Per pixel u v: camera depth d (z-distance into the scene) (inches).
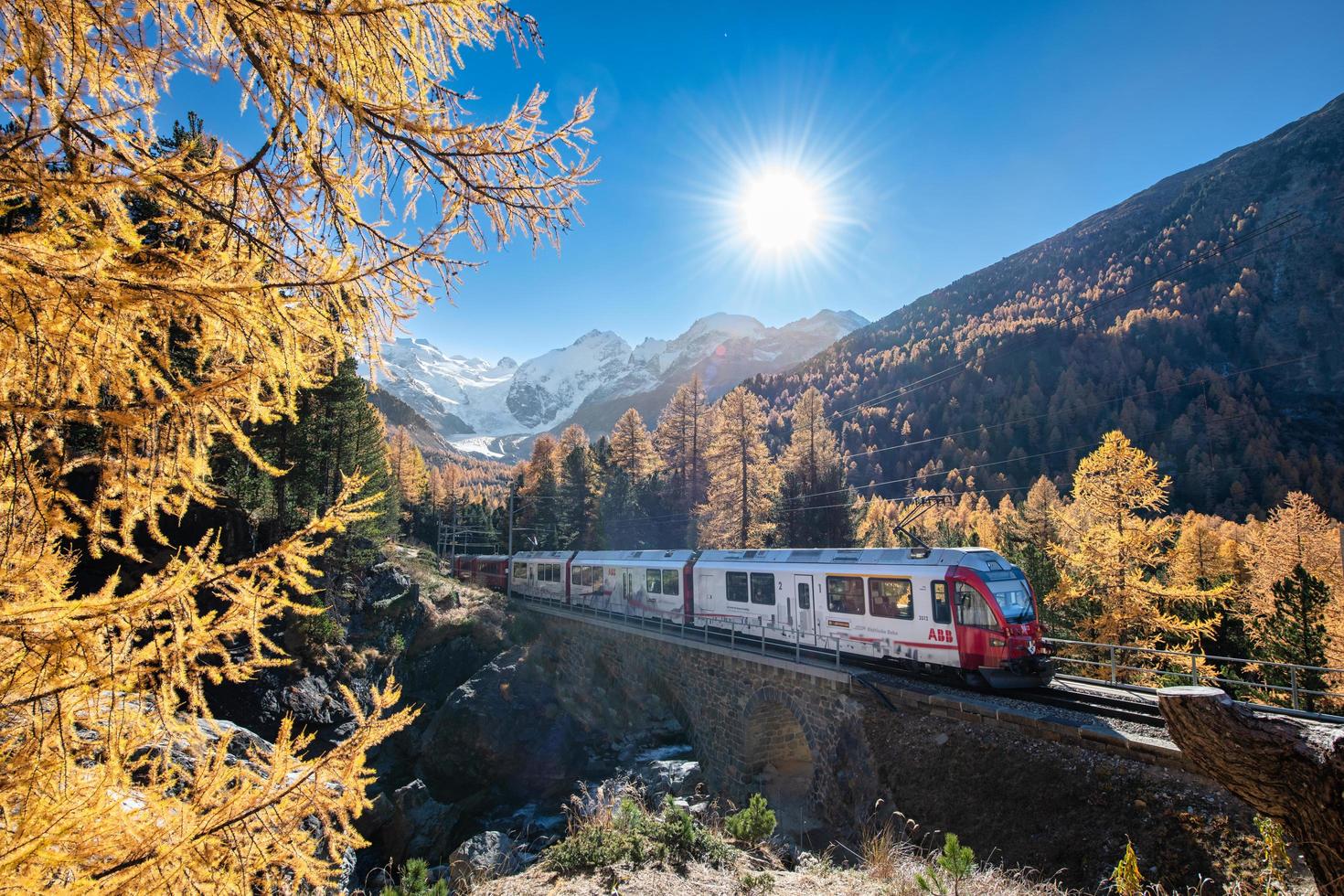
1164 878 306.8
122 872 80.5
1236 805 319.0
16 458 73.0
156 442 79.8
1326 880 105.7
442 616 1105.4
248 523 789.2
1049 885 289.1
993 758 426.9
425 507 2738.7
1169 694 123.2
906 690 515.2
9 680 71.3
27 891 70.8
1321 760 106.7
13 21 70.2
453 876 370.3
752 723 677.9
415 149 110.3
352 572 995.9
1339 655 912.3
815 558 685.9
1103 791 366.0
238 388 84.5
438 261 115.4
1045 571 986.1
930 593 552.4
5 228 77.8
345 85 92.8
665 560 916.0
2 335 68.7
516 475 2947.8
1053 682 530.9
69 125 73.7
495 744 820.6
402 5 87.0
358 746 107.3
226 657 93.4
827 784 549.6
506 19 107.7
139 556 85.0
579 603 1134.4
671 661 820.6
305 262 105.7
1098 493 870.4
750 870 279.7
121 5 77.7
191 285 74.1
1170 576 1237.1
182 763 125.5
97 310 72.2
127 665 80.7
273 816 96.3
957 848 250.8
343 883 220.5
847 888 264.1
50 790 77.4
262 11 83.3
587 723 880.9
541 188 120.6
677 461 2009.1
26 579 73.3
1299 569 829.2
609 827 311.9
